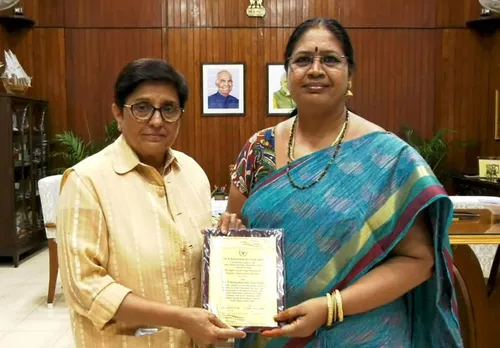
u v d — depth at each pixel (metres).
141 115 1.36
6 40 6.18
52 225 3.96
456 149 6.46
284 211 1.34
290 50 1.39
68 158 6.18
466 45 6.35
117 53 6.35
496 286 2.50
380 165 1.33
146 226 1.35
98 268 1.29
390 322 1.35
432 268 1.32
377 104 6.43
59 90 6.35
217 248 1.33
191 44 6.34
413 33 6.36
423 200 1.24
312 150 1.41
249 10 6.25
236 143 6.43
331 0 6.30
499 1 5.50
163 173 1.47
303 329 1.24
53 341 3.39
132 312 1.26
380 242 1.29
